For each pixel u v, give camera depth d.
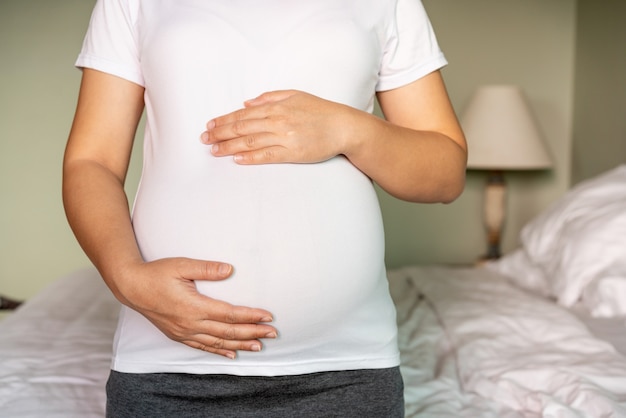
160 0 1.05
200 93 1.01
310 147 0.97
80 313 2.12
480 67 3.76
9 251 3.63
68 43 3.57
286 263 0.96
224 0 1.03
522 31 3.76
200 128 1.01
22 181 3.61
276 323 0.97
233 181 0.98
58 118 3.60
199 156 1.00
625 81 3.09
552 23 3.77
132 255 0.96
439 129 1.12
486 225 3.56
